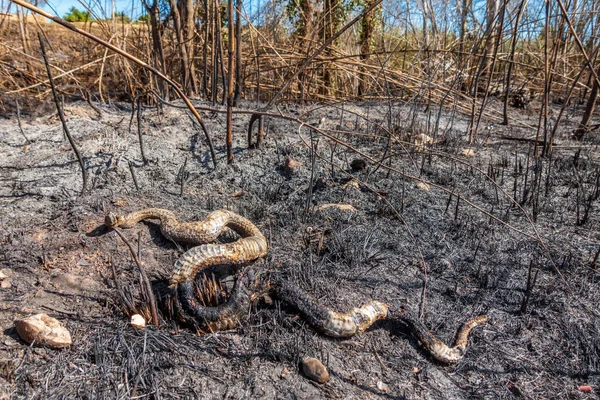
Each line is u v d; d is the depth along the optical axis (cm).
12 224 83
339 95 218
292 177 113
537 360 66
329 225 92
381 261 83
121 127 134
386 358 65
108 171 108
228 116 111
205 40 163
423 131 156
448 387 61
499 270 82
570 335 69
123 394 55
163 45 173
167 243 82
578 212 97
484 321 71
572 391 61
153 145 123
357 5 219
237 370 60
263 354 62
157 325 64
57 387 54
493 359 66
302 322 67
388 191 107
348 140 140
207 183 107
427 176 119
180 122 140
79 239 79
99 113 144
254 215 94
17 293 67
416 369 64
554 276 81
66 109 148
